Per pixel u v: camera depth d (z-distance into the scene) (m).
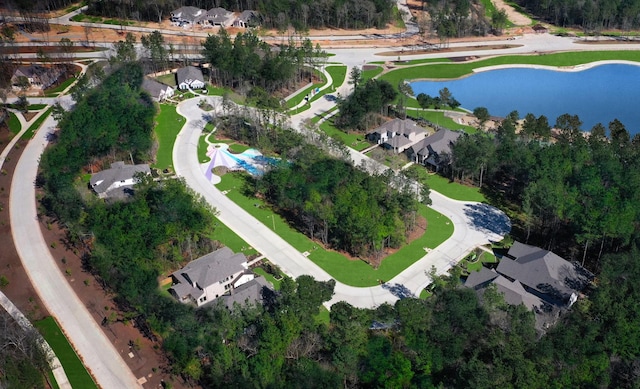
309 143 176.50
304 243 149.88
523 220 158.88
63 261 143.12
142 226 137.38
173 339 109.44
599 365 103.31
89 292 133.00
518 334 107.62
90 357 116.00
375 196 150.00
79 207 148.88
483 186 175.25
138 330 122.38
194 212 142.62
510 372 99.50
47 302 130.62
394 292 132.62
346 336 107.50
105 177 166.88
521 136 185.38
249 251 146.62
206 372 110.00
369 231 137.12
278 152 191.25
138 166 171.62
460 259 143.12
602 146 168.12
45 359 111.75
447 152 182.50
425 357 105.38
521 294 123.88
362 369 105.06
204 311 119.56
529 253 137.12
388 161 187.38
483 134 188.50
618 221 134.12
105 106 191.62
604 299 115.62
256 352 106.38
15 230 155.38
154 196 147.38
